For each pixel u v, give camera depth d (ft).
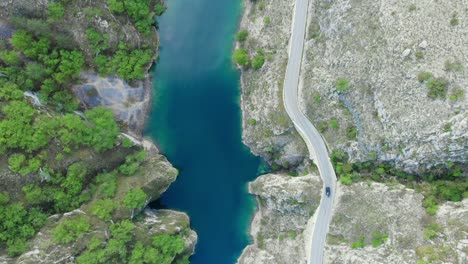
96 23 271.08
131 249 271.69
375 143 260.62
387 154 260.62
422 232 253.24
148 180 284.61
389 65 240.73
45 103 269.23
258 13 296.30
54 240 252.01
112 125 278.46
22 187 250.57
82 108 288.92
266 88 288.92
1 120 246.06
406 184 270.05
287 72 281.74
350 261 263.49
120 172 284.20
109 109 292.81
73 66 273.75
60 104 276.82
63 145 258.78
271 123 288.71
